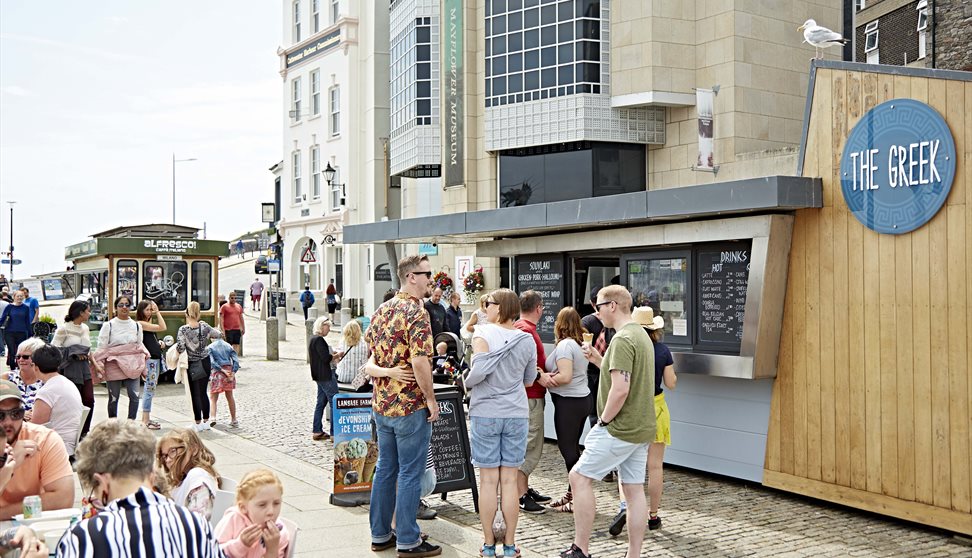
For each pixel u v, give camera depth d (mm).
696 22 19719
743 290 8453
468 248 23297
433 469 7441
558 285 10906
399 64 25266
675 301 9203
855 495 7375
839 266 7586
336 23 34438
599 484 8688
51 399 7152
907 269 7031
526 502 7762
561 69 20281
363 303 33344
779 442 8078
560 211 9703
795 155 17469
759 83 19203
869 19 25969
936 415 6801
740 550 6520
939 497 6773
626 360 5938
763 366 8008
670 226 8969
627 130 20109
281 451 10516
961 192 6648
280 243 38969
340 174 34719
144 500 3344
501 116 21281
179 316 18641
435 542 6809
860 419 7363
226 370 12055
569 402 7680
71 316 10500
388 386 6289
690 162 19828
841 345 7543
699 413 8828
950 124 6727
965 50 21188
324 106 35781
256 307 43781
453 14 22625
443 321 11914
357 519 7422
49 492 5070
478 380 6277
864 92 7410
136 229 19359
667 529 7094
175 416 13273
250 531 4156
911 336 6992
